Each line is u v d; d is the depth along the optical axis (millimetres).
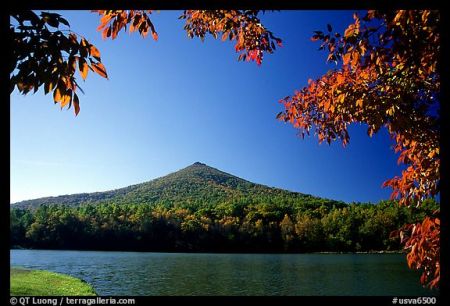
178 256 83375
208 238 109875
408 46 3203
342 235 103750
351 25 3492
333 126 4992
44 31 2689
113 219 110688
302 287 33531
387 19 3150
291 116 5207
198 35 5070
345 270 50031
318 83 4781
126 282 34781
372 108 4004
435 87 3775
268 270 49969
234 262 65625
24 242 102375
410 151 4184
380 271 48562
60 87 2852
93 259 66688
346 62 3678
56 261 59594
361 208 111250
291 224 110250
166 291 29250
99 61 2908
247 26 4820
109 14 3439
